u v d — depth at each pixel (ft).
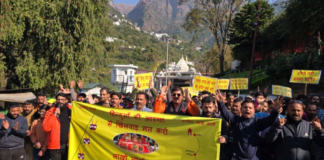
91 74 67.15
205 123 14.97
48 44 55.67
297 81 34.32
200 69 217.15
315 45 74.54
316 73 33.14
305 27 68.39
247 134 14.61
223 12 126.21
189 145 15.28
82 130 18.01
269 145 16.10
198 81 31.86
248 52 134.92
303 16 65.26
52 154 19.01
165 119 15.93
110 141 17.19
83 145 17.89
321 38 72.23
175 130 15.66
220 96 16.21
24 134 18.93
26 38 59.16
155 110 18.38
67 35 53.78
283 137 14.44
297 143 14.17
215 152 14.55
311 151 15.62
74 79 55.06
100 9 62.34
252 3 124.36
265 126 14.64
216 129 14.67
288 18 70.90
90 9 54.80
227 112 15.70
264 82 88.17
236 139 14.89
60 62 54.49
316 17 64.59
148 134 16.31
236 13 130.41
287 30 72.54
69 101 23.58
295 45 96.48
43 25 52.70
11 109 18.80
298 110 14.20
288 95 34.30
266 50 119.55
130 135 16.75
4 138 18.66
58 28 52.42
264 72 101.04
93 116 17.83
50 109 19.49
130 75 156.56
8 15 50.60
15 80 62.03
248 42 124.98
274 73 85.71
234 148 14.97
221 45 138.31
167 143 15.79
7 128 17.63
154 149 16.08
